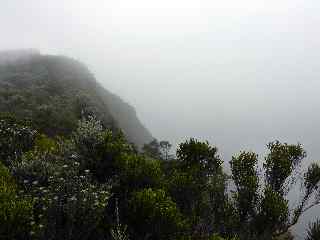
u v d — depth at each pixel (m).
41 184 11.95
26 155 13.66
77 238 9.91
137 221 12.31
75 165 12.88
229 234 14.88
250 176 15.63
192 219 14.05
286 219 15.16
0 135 16.73
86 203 10.02
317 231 16.20
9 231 8.53
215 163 17.52
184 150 17.92
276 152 16.67
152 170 14.69
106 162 14.81
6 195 9.40
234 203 15.50
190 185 15.46
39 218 9.73
